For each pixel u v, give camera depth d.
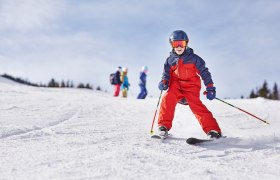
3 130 4.30
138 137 4.14
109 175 2.38
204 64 4.53
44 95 12.20
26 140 3.80
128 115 7.07
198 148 3.62
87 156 2.94
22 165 2.63
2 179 2.27
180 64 4.46
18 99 9.74
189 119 6.38
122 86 17.02
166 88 4.51
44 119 5.79
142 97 15.31
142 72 15.44
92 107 8.30
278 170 2.84
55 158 2.86
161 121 4.29
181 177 2.43
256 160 3.21
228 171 2.68
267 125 6.08
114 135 4.22
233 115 7.16
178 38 4.41
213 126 4.23
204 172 2.58
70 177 2.32
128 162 2.74
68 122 5.59
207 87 4.52
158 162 2.82
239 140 4.09
